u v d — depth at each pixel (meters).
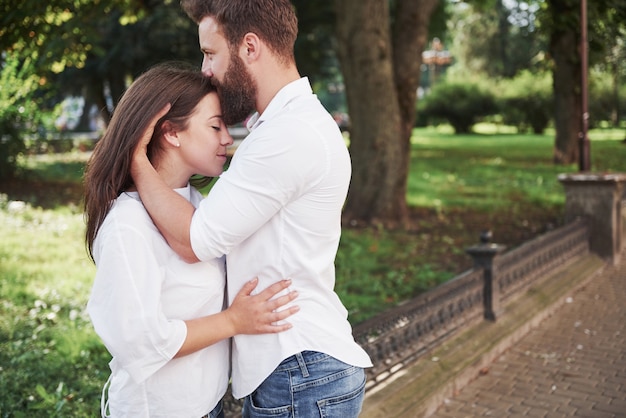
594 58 14.84
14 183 14.09
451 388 4.26
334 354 1.75
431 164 21.30
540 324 5.96
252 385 1.76
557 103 20.80
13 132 14.25
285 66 1.76
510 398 4.30
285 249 1.71
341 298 6.28
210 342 1.67
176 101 1.71
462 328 4.99
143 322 1.56
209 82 1.78
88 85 23.22
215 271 1.74
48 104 21.38
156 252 1.65
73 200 12.02
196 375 1.72
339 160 1.72
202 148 1.76
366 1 9.88
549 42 19.19
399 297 6.57
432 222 10.94
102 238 1.62
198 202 1.86
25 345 4.62
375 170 10.37
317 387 1.74
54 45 7.29
